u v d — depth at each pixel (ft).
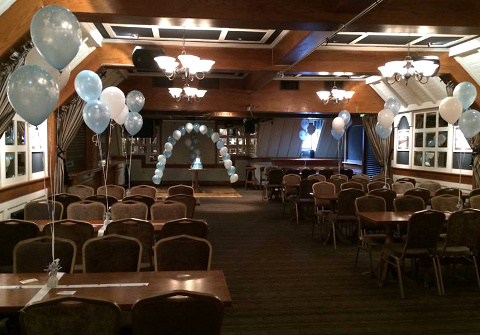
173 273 10.05
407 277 17.01
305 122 49.42
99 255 10.98
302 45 20.53
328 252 21.16
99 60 24.64
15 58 15.37
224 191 50.14
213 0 15.26
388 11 15.97
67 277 9.72
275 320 12.72
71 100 26.84
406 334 11.79
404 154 38.17
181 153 56.70
